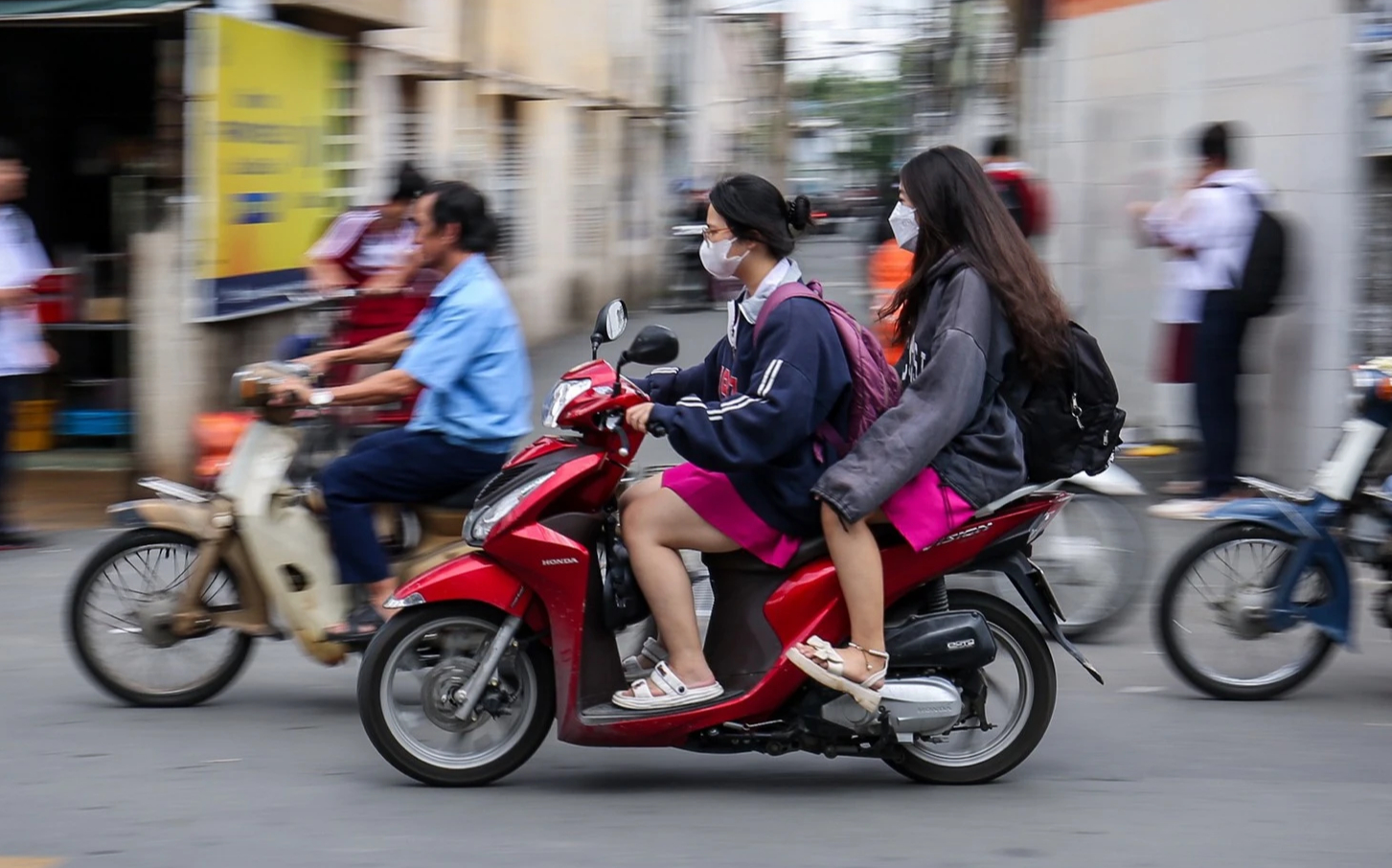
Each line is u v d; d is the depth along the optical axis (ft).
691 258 68.39
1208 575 18.43
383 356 18.39
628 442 14.40
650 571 14.32
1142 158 38.01
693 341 55.11
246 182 31.71
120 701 17.88
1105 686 19.08
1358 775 15.71
